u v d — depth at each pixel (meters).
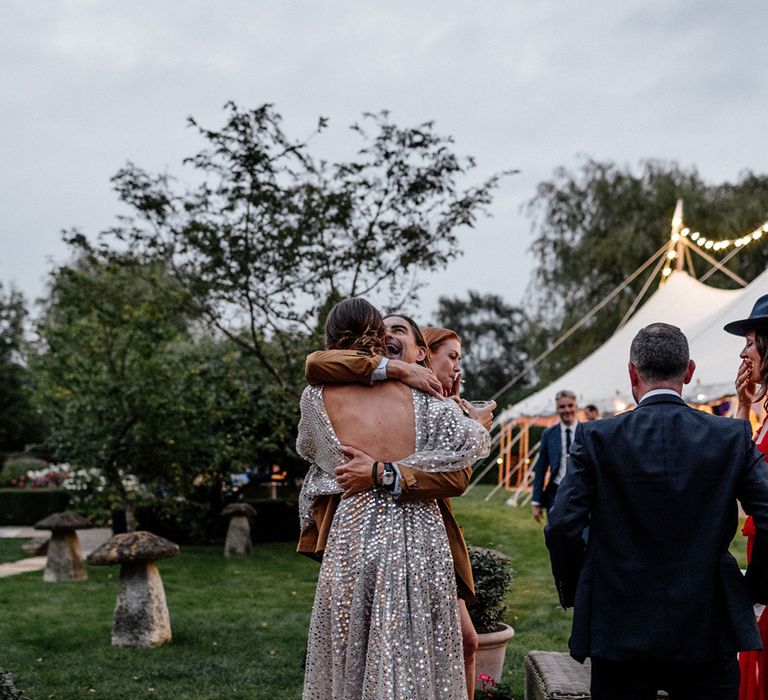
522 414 16.45
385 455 2.61
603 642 2.36
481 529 11.42
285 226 8.96
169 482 11.95
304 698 2.55
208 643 6.35
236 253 8.84
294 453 11.97
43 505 18.28
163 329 11.43
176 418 11.38
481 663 4.58
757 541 2.31
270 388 10.36
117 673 5.48
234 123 8.52
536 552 9.82
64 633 6.70
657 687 2.40
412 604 2.46
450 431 2.64
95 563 6.22
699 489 2.36
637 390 2.67
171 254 9.33
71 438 11.62
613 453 2.45
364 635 2.45
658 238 20.23
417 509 2.59
